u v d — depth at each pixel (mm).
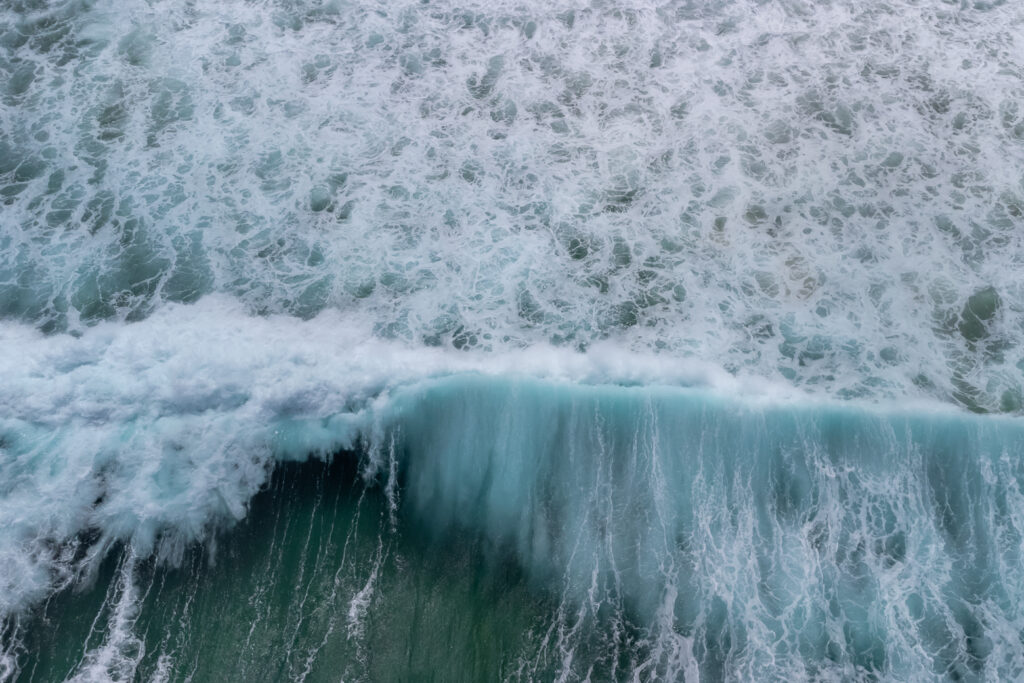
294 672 15492
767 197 22750
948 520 17328
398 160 23578
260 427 18312
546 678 15602
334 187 22891
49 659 15547
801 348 19766
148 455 17797
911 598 16344
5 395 18594
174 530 16984
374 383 19078
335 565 16891
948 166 23406
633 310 20516
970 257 21469
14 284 20734
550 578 16812
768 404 18703
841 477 17781
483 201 22719
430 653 15898
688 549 16984
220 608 16250
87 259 21234
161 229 21891
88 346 19500
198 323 20000
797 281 21016
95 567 16516
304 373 19125
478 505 17734
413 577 16797
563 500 17750
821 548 16938
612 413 18688
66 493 17203
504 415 18734
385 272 21188
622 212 22484
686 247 21719
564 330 20188
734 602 16312
